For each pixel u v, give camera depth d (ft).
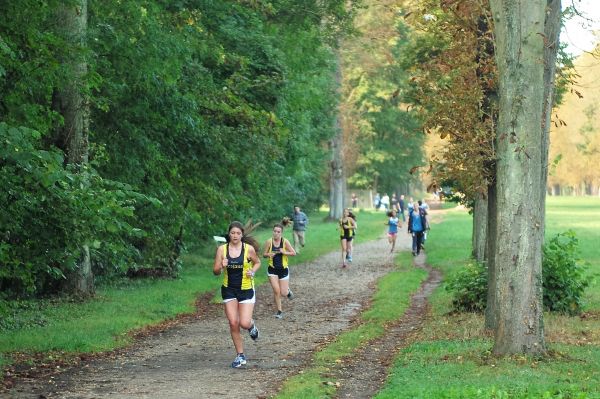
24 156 37.47
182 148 78.28
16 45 44.78
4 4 44.60
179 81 74.54
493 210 48.88
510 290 38.45
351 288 80.33
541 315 38.68
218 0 78.84
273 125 83.76
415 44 80.64
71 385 34.53
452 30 47.55
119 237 50.31
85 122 61.72
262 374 37.32
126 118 69.05
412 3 51.42
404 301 67.15
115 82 64.95
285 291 61.26
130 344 47.24
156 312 60.44
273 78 87.71
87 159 62.23
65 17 56.54
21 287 59.72
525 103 37.45
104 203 42.42
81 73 57.36
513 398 29.40
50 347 43.78
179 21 73.41
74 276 64.95
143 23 63.67
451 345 43.62
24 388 33.83
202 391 33.17
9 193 40.42
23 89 47.09
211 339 49.49
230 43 85.81
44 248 43.39
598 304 62.34
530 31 37.27
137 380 35.76
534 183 37.96
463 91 45.42
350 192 328.70
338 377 36.73
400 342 48.06
